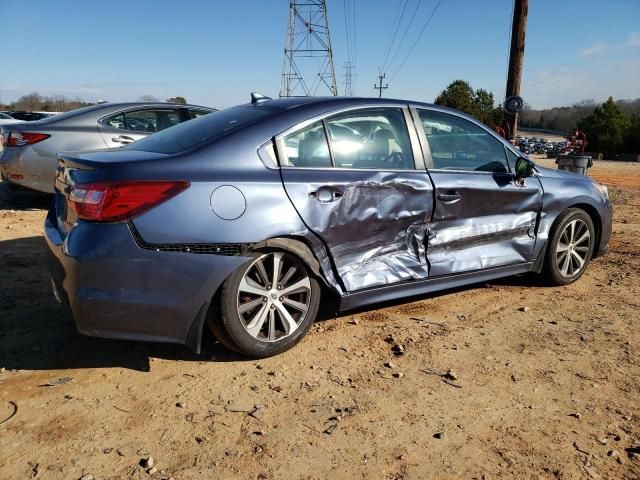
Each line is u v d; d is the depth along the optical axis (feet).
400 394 10.04
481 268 14.19
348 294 11.98
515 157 15.23
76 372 10.61
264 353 11.13
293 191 11.04
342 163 12.10
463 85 193.26
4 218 24.12
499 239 14.70
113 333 9.95
